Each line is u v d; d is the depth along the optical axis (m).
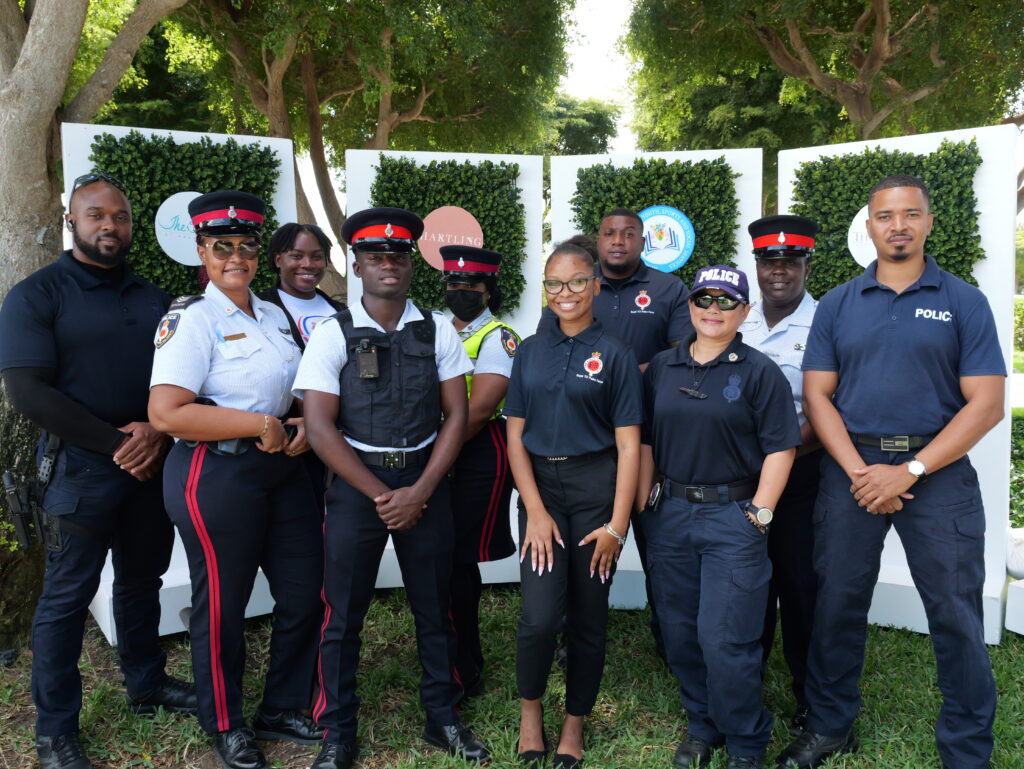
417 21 8.54
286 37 9.06
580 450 2.47
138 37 4.34
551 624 2.46
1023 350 15.62
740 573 2.41
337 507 2.47
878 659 3.29
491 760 2.56
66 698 2.55
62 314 2.49
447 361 2.57
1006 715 2.81
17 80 3.47
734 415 2.42
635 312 3.20
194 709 2.86
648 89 14.53
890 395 2.41
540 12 11.48
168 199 4.07
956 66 9.88
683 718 2.85
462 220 4.61
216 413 2.38
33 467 3.40
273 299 3.42
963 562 2.36
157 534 2.77
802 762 2.52
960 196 3.75
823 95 13.73
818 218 4.18
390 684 3.10
